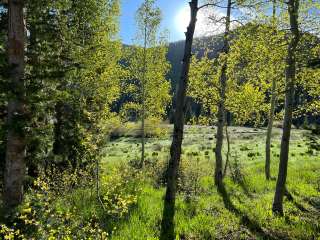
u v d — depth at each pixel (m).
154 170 18.59
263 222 11.25
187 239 9.57
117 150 37.78
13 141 9.77
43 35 12.02
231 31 12.12
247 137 46.38
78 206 10.95
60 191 12.05
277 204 12.27
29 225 7.87
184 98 12.16
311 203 13.99
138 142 45.69
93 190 12.07
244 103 19.05
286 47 11.27
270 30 10.96
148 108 28.97
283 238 9.98
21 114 9.49
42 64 10.58
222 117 17.22
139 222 10.18
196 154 30.66
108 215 10.47
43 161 13.76
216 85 17.45
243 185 17.53
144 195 13.35
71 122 13.83
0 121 12.06
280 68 11.71
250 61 11.63
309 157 26.12
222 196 14.65
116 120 21.20
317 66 10.45
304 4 11.70
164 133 31.73
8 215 8.34
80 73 13.51
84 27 19.06
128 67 28.72
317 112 13.08
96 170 10.87
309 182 18.31
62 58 12.20
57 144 14.39
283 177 12.24
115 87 24.20
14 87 9.25
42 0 12.50
